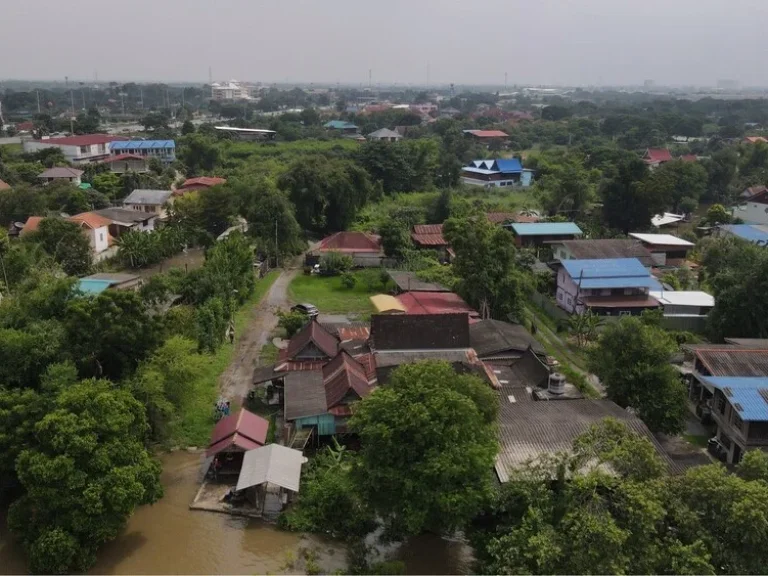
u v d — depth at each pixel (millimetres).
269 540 26438
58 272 51438
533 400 34312
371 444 24344
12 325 32906
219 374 41000
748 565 19703
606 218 80625
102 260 63500
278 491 29250
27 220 67750
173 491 29516
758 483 20812
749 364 35094
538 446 28156
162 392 31516
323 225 78375
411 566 25172
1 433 26672
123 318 32500
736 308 44188
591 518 19781
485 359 40094
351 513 26984
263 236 67750
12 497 28422
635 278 51969
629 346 34719
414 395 24406
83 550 24375
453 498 22516
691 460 29719
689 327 49156
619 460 22312
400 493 23625
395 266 66625
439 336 39781
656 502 20141
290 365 38594
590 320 46750
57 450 24453
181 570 24688
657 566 19516
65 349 31438
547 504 22406
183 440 33594
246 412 33344
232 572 24641
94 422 25203
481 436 24609
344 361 36188
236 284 53531
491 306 50250
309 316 48000
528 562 20000
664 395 33281
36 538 24500
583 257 57062
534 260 62344
